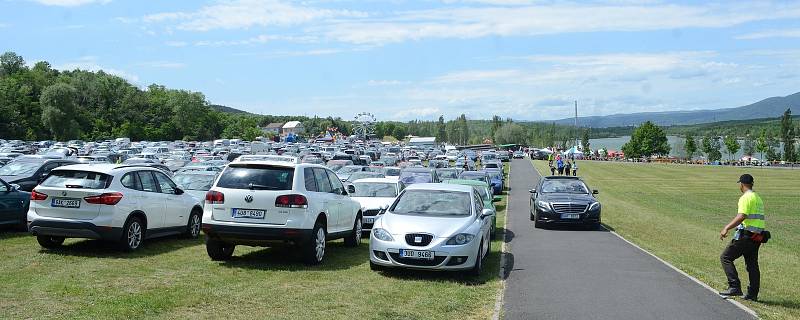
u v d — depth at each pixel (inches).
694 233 760.3
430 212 456.4
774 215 1114.7
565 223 738.2
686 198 1477.6
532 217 853.2
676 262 507.8
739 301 365.1
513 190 1571.1
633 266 475.8
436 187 494.3
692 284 408.2
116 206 454.3
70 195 447.5
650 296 368.5
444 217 443.2
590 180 2132.1
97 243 510.0
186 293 339.6
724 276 454.3
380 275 415.8
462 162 2498.8
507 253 541.0
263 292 350.0
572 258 513.3
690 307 343.9
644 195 1546.5
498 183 1427.2
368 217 634.8
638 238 677.9
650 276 434.0
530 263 485.1
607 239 652.7
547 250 562.3
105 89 6166.3
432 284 390.6
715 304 353.4
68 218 445.7
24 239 516.4
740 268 506.3
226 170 442.0
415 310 320.5
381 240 419.2
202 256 470.9
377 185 702.5
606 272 446.9
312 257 442.0
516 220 861.8
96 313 290.2
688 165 3612.2
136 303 311.3
